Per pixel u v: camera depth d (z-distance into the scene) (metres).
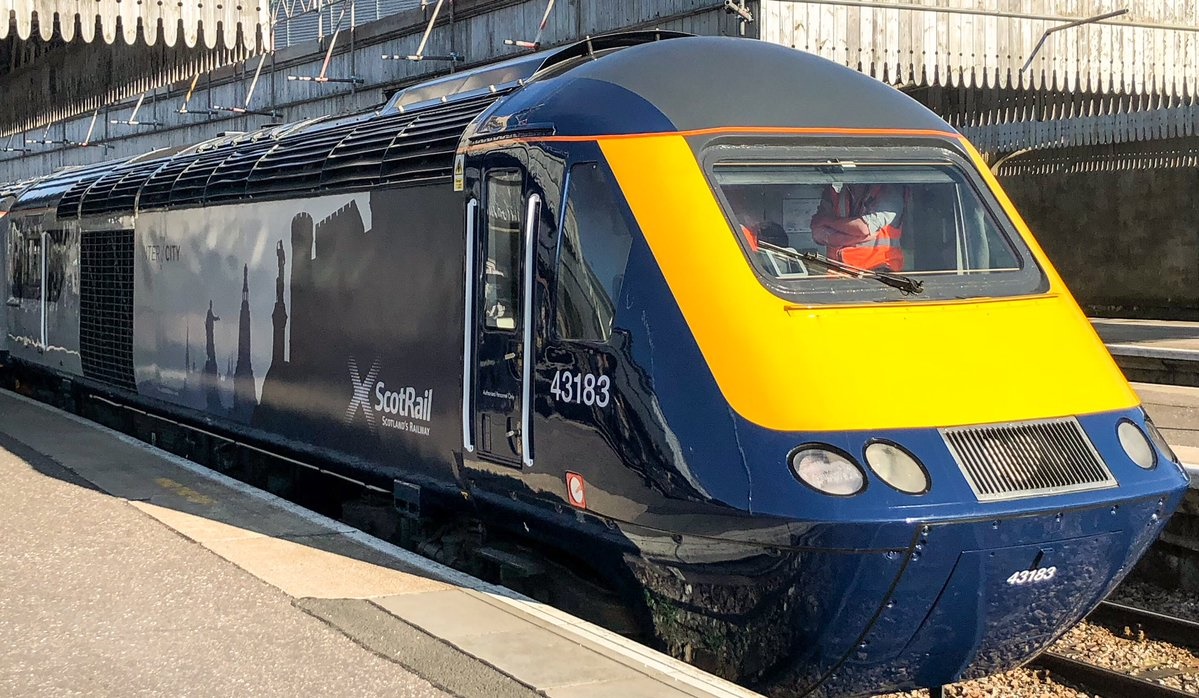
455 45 17.69
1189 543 8.46
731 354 5.21
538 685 4.73
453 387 6.80
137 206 11.62
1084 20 14.98
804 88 6.21
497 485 6.45
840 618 4.96
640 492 5.46
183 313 10.57
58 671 4.93
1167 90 17.19
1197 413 12.73
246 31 10.82
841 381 5.05
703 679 4.89
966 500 4.82
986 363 5.29
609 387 5.61
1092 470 5.12
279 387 8.88
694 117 5.84
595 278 5.78
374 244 7.60
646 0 14.51
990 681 6.85
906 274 5.77
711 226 5.52
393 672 4.91
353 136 8.27
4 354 16.48
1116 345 18.64
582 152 5.94
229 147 10.60
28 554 6.71
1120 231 29.41
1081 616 5.52
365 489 8.55
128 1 10.26
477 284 6.57
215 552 6.77
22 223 15.55
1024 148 25.05
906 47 14.44
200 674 4.90
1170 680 6.77
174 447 11.70
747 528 5.00
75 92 15.75
